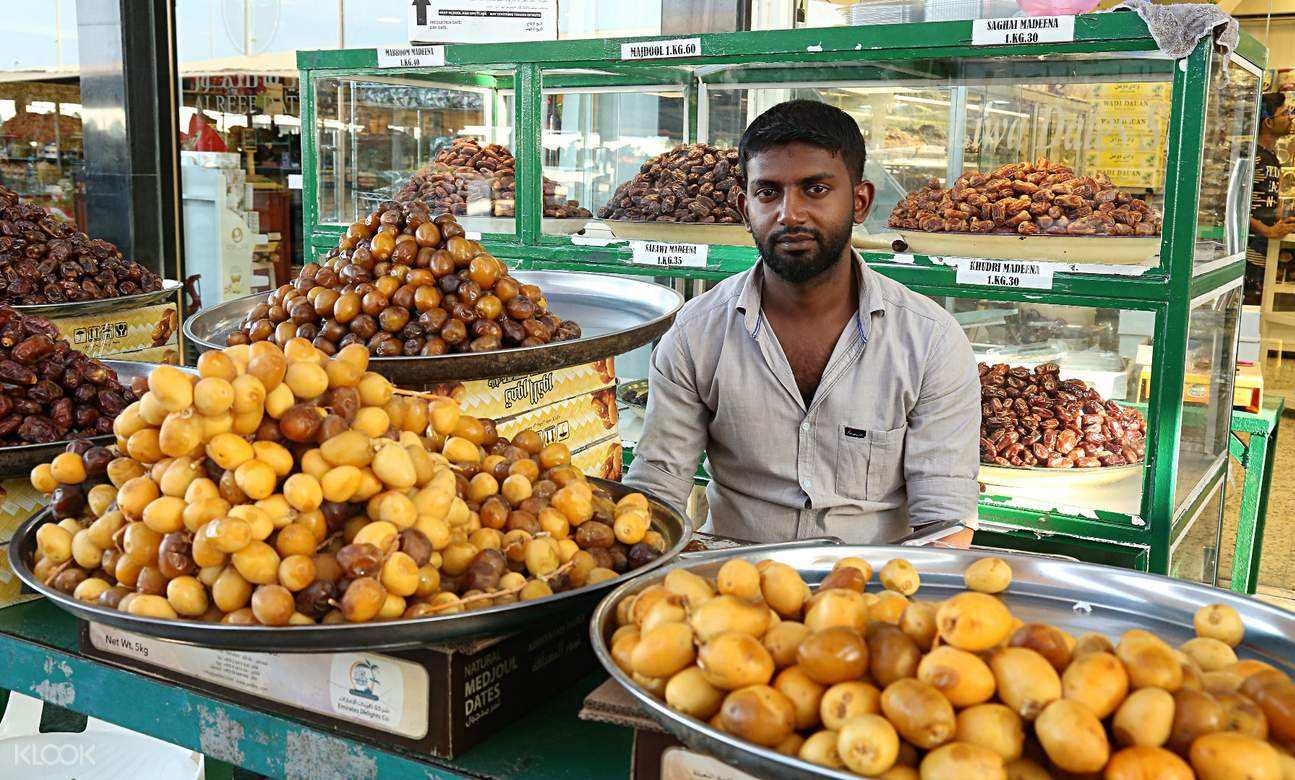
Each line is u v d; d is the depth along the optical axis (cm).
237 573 112
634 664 98
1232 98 269
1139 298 249
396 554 112
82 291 268
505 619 112
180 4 554
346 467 116
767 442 213
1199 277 254
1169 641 111
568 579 125
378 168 359
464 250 179
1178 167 241
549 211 333
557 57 313
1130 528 259
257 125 575
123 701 141
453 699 118
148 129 537
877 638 92
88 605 114
